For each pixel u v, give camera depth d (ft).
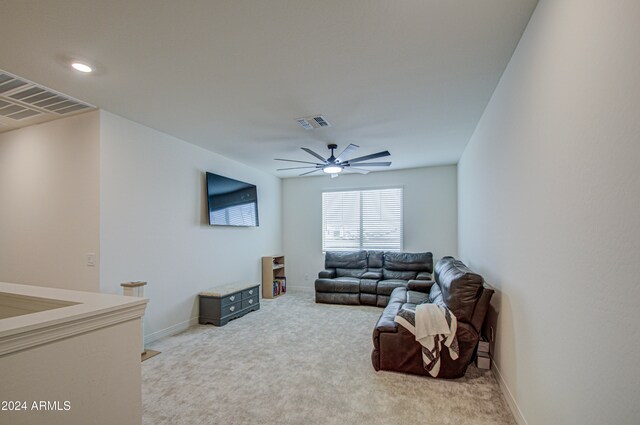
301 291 22.95
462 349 8.90
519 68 6.89
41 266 11.44
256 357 10.55
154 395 8.05
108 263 10.77
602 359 3.79
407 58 7.59
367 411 7.34
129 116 11.35
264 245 21.31
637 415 3.16
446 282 10.51
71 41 6.78
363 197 22.17
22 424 3.25
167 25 6.29
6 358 3.13
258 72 8.24
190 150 14.76
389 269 19.88
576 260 4.42
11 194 12.22
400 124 12.23
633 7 3.15
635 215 3.17
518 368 7.02
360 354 10.80
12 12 5.81
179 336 12.80
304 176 23.35
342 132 13.20
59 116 11.14
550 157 5.27
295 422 6.91
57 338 3.56
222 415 7.17
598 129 3.84
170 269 13.35
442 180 20.31
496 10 5.91
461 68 8.04
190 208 14.65
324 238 22.97
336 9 5.86
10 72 8.13
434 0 5.64
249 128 12.66
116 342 4.24
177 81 8.69
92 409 3.91
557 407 5.06
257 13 5.96
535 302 6.01
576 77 4.37
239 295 15.66
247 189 18.99
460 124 12.20
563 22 4.75
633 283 3.21
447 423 6.91
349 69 8.10
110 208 10.91
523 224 6.69
